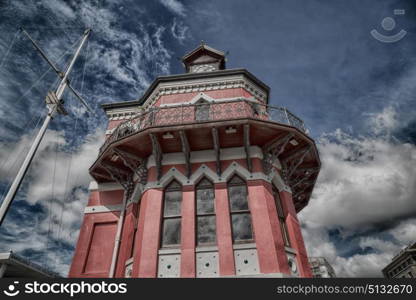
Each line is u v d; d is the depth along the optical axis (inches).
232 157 409.7
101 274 397.7
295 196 539.2
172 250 346.0
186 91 498.6
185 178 398.9
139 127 428.8
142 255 340.2
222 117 409.7
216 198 378.0
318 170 482.9
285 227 391.9
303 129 434.0
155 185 396.5
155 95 514.3
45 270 389.7
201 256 338.6
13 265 348.2
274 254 325.1
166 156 420.5
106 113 550.6
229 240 342.6
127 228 415.5
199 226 367.9
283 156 450.0
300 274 347.9
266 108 427.2
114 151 403.5
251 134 395.2
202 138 397.1
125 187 460.1
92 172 463.2
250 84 512.1
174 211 383.9
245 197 383.2
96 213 456.4
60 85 453.4
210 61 602.2
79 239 430.0
